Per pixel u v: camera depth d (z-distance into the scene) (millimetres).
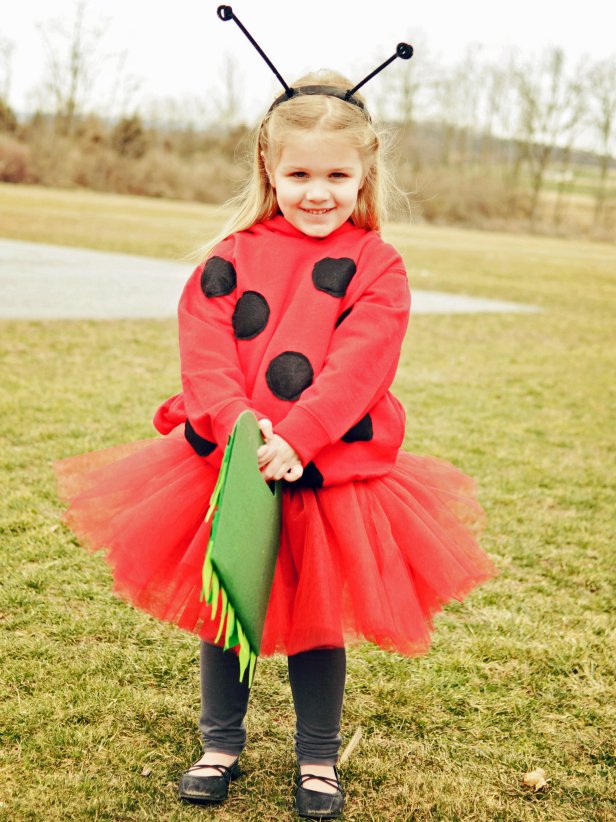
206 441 1714
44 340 6734
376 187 1965
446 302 11812
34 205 26234
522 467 4348
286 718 2119
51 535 3047
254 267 1851
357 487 1755
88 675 2227
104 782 1833
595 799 1879
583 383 6844
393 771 1935
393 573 1698
